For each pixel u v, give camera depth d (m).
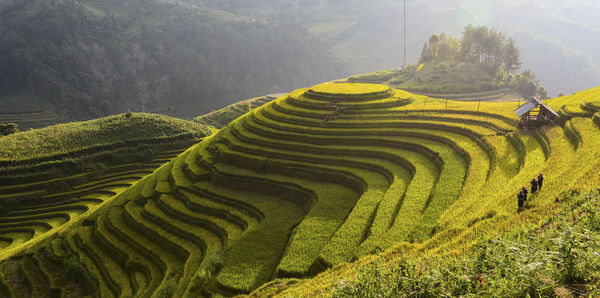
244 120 81.31
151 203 62.91
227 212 54.88
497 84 138.12
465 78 142.25
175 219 56.41
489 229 24.75
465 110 65.69
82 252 56.22
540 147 45.22
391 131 63.81
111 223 59.47
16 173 81.25
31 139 90.56
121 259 52.62
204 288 37.56
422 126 63.78
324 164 59.91
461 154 51.38
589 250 13.05
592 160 32.62
